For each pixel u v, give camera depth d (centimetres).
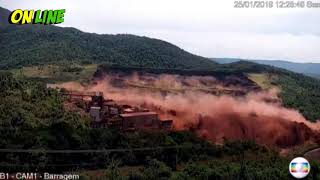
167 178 11119
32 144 10762
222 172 11712
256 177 11656
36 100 14125
